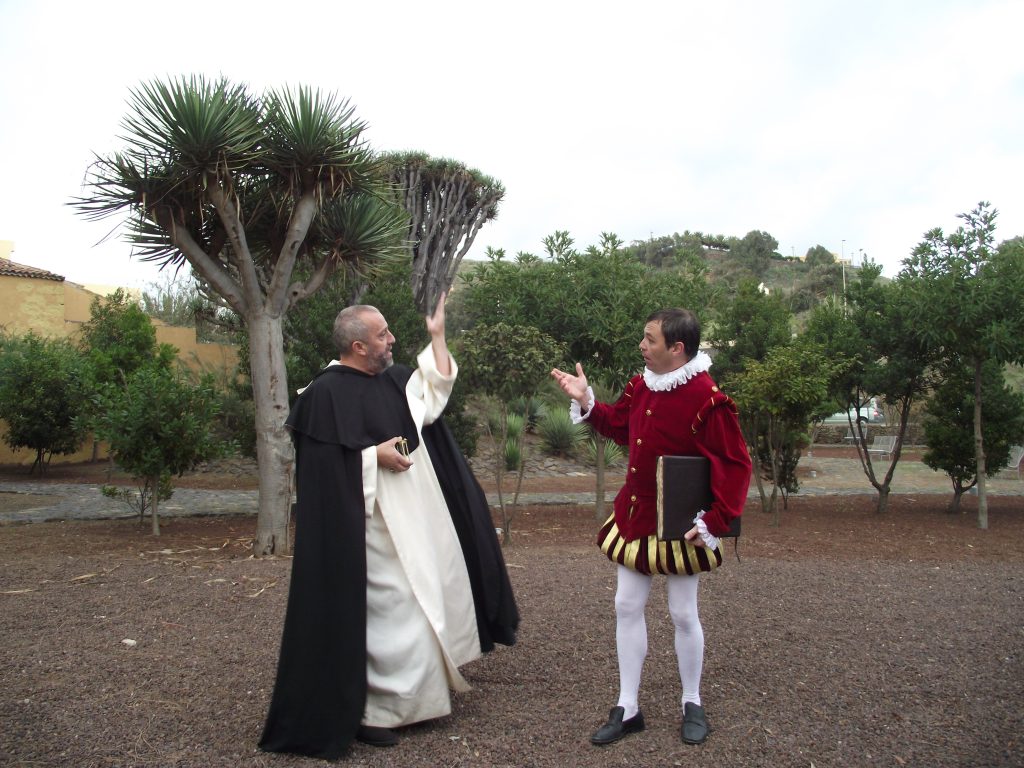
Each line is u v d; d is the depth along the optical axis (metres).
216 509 11.75
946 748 3.32
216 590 6.26
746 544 8.80
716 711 3.76
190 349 21.59
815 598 5.98
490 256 10.94
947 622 5.30
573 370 10.70
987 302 9.34
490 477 17.00
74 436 16.39
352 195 8.90
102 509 11.60
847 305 12.12
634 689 3.51
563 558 7.77
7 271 19.95
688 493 3.27
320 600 3.35
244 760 3.24
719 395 3.30
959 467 11.30
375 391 3.62
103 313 20.11
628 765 3.18
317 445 3.46
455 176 19.67
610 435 3.85
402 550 3.46
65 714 3.66
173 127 7.31
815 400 9.68
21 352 16.53
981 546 8.73
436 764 3.20
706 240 76.25
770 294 14.02
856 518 11.00
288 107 7.88
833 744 3.37
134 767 3.16
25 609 5.63
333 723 3.26
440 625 3.47
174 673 4.27
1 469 17.72
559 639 4.90
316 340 11.70
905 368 11.02
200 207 7.75
